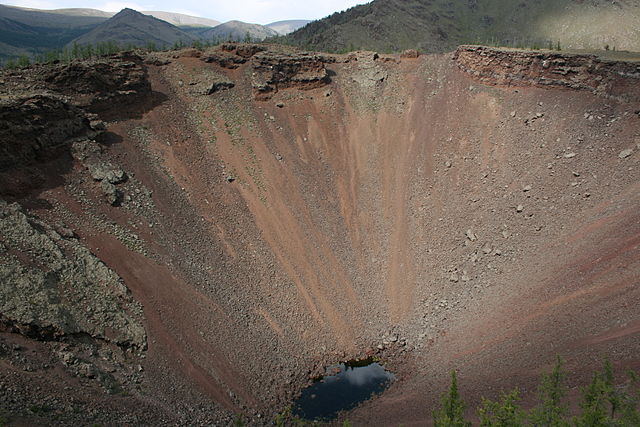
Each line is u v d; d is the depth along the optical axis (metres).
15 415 26.09
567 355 36.38
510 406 27.33
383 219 63.16
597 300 39.62
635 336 34.47
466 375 40.62
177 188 56.06
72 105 52.12
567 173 54.78
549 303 42.41
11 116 43.50
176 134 63.28
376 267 58.38
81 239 42.62
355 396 43.88
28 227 38.81
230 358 43.00
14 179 42.72
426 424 36.00
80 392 31.17
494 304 46.66
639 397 27.41
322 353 49.19
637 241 42.22
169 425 33.31
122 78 61.41
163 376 37.28
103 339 36.34
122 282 41.19
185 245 49.97
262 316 48.97
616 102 59.25
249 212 58.97
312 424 39.72
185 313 43.28
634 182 49.25
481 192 59.47
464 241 55.34
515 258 49.84
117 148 55.25
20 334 32.12
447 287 52.44
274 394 43.03
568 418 29.20
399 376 46.19
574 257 45.16
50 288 35.78
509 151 62.12
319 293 54.22
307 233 59.72
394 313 53.59
